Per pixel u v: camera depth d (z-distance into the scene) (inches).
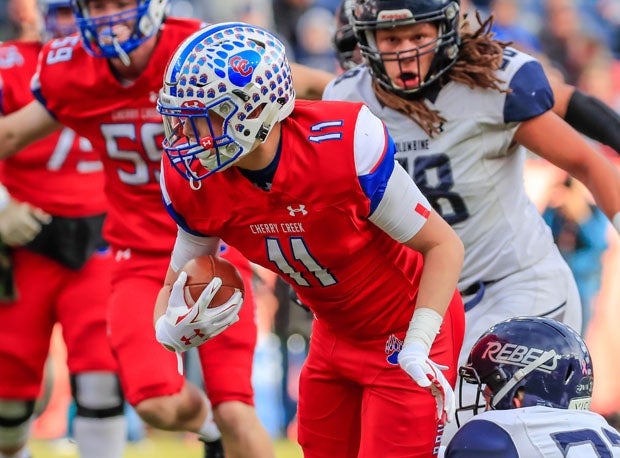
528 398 385.7
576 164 477.7
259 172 375.6
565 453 364.2
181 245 410.0
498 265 501.0
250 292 547.8
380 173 376.5
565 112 504.7
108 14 506.6
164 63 521.7
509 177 498.6
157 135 528.4
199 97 360.2
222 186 382.0
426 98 480.4
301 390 454.6
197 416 555.2
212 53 360.8
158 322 408.8
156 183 536.7
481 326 498.6
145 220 542.9
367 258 401.1
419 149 485.4
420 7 455.5
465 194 488.7
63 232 606.2
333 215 380.8
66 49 534.0
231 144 366.0
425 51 462.9
